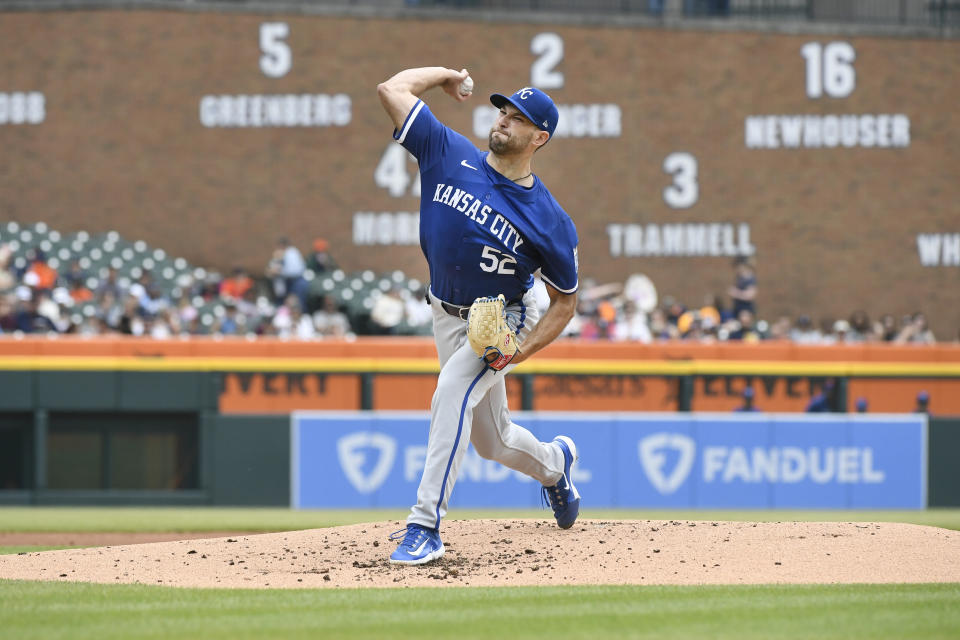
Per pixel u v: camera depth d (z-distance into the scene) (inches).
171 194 2687.0
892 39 2755.9
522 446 843.4
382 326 2233.0
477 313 751.7
